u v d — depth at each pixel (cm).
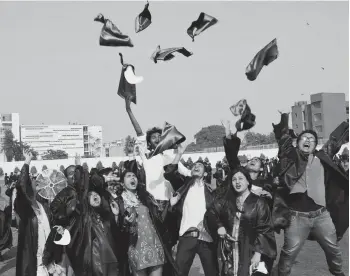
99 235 614
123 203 605
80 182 634
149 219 611
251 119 637
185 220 631
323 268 780
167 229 635
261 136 7800
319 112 7938
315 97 7944
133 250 601
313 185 637
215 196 618
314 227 635
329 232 630
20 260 696
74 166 737
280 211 638
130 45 674
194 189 643
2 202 1206
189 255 626
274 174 679
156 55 684
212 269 625
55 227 616
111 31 671
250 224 573
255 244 569
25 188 687
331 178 659
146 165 698
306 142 650
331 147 695
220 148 7081
